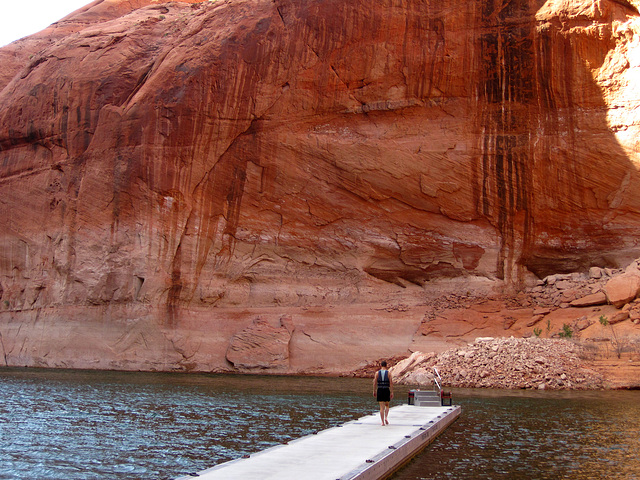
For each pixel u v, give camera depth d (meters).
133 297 27.97
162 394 17.14
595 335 21.09
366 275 27.77
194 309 27.92
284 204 28.06
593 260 25.67
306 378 22.98
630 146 24.27
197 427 11.59
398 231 27.53
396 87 26.98
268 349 25.58
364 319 26.14
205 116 28.09
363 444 8.51
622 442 9.84
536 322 23.47
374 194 27.31
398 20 26.81
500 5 25.84
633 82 24.16
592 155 24.98
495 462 8.52
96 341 28.09
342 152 27.25
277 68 27.75
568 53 24.95
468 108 26.47
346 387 19.33
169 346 27.02
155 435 10.80
